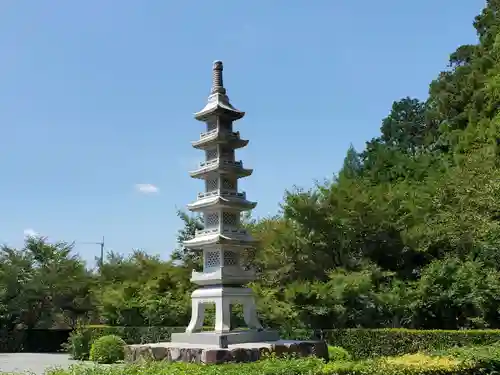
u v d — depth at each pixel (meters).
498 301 24.89
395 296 27.39
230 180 23.11
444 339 23.64
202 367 11.82
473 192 29.70
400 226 31.42
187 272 37.34
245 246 22.62
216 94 23.67
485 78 46.91
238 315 30.89
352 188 32.84
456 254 29.27
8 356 34.16
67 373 11.46
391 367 12.65
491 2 54.22
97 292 38.25
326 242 32.12
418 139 60.97
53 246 43.78
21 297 40.03
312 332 27.86
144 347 20.73
